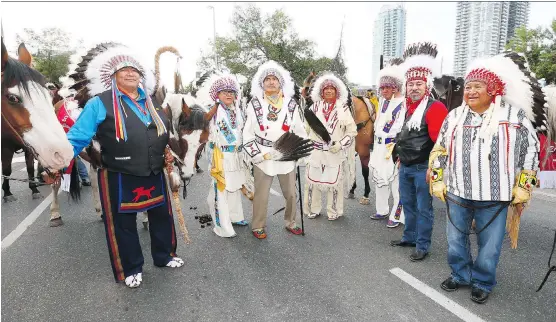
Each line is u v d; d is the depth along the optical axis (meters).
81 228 4.95
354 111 5.67
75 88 3.30
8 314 3.01
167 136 3.36
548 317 2.87
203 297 3.22
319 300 3.15
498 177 2.79
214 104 4.37
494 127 2.75
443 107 3.48
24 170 8.87
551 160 4.09
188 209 5.79
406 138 3.68
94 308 3.08
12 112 2.54
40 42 25.14
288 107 4.29
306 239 4.48
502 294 3.19
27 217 5.43
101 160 3.18
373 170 4.94
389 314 2.93
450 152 3.00
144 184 3.26
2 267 3.84
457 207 3.07
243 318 2.92
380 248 4.20
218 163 4.31
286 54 29.86
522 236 4.46
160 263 3.75
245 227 4.91
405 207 4.07
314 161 5.00
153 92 3.47
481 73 2.72
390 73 4.62
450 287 3.25
